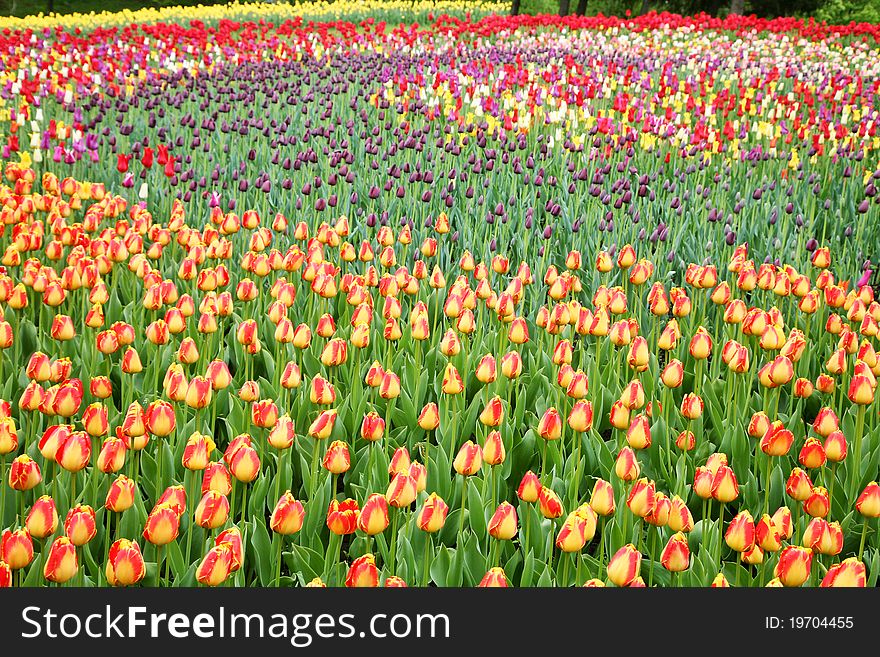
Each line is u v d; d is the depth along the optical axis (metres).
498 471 3.79
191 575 3.17
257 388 3.83
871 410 4.62
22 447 4.32
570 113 10.52
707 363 5.45
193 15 31.64
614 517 3.55
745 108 12.03
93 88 12.23
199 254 5.46
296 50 17.62
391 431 4.69
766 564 3.33
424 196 7.52
